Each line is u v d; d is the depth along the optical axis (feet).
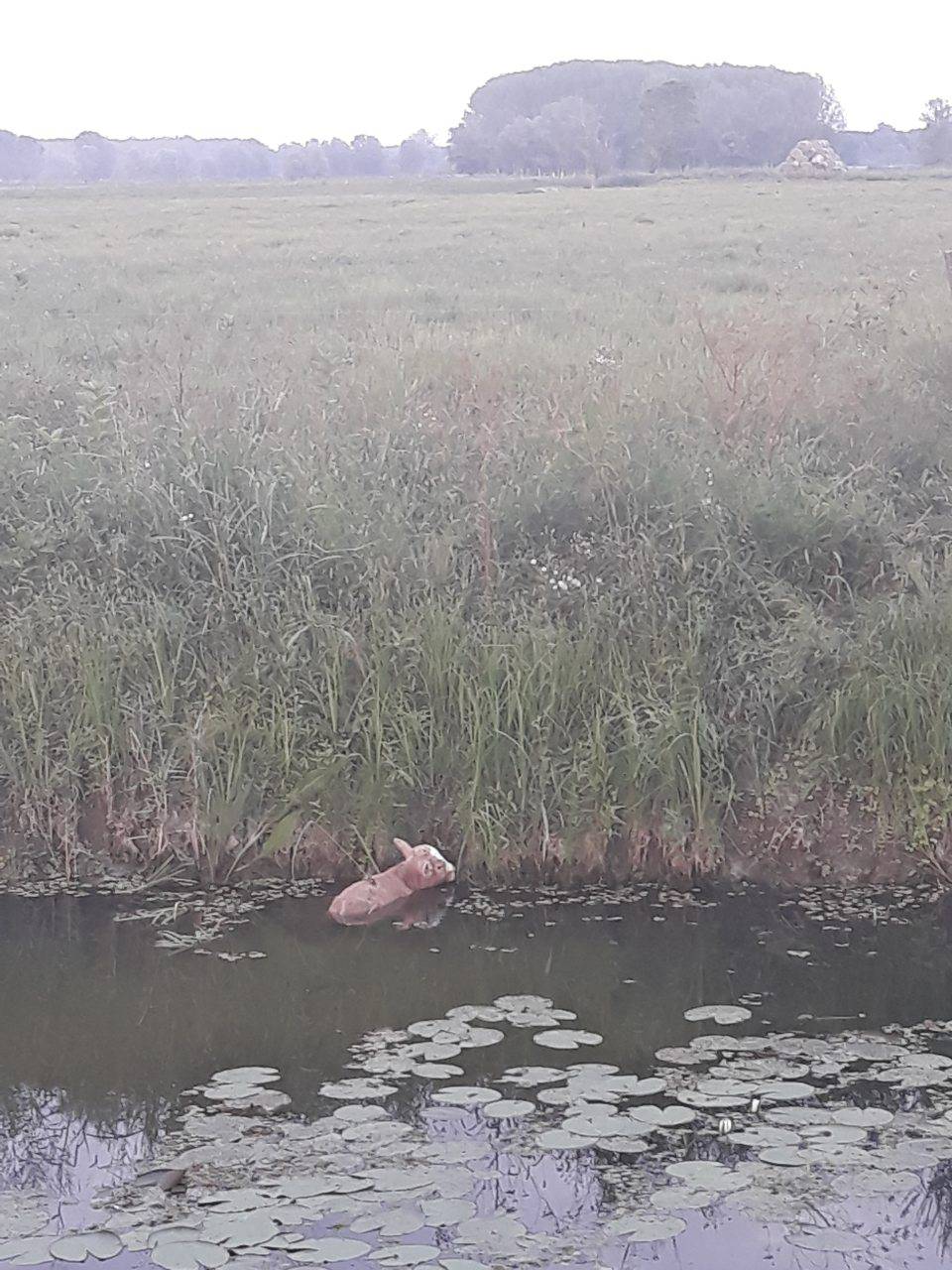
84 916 24.31
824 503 29.76
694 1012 20.12
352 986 21.30
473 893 25.17
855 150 350.02
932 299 46.44
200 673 27.76
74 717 27.07
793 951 22.70
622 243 82.38
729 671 27.45
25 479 31.32
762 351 38.14
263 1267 13.94
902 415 34.32
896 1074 18.01
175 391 37.01
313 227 101.30
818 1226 14.71
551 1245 14.38
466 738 26.68
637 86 365.81
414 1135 16.51
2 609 28.76
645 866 26.07
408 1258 14.12
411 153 443.73
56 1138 16.85
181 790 26.68
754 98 336.29
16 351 44.14
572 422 33.65
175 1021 20.12
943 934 23.45
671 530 29.60
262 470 31.48
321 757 26.43
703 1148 16.20
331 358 40.60
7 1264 14.16
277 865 26.18
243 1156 16.10
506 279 67.15
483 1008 20.21
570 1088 17.60
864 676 26.63
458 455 32.99
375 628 27.58
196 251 82.07
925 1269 14.08
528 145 330.95
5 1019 20.25
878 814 26.11
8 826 26.66
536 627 27.86
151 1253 14.25
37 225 102.99
